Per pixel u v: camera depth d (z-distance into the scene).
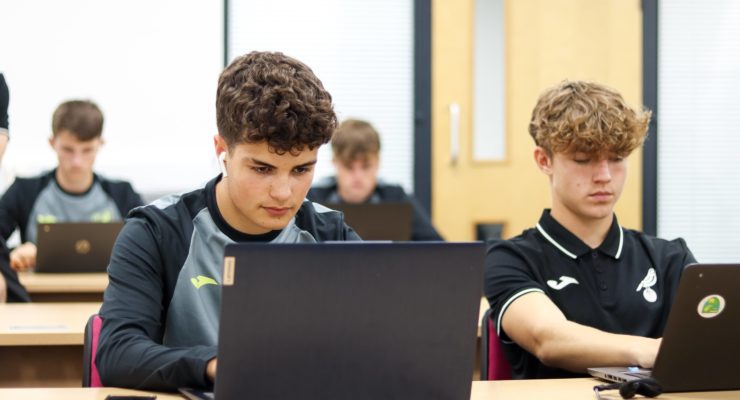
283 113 1.50
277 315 1.28
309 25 5.00
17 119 4.78
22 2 4.77
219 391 1.29
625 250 2.18
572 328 1.88
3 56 4.77
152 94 4.86
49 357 2.51
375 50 5.04
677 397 1.57
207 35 4.89
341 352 1.31
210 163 4.89
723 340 1.56
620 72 5.06
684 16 5.09
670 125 5.11
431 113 5.05
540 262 2.14
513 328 2.00
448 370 1.37
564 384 1.69
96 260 3.78
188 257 1.75
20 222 4.15
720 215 5.16
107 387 1.56
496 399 1.56
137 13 4.84
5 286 3.37
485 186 5.06
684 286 1.51
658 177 5.12
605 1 5.05
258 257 1.26
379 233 3.48
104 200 4.22
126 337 1.57
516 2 5.03
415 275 1.33
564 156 2.07
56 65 4.80
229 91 1.57
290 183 1.56
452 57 5.03
